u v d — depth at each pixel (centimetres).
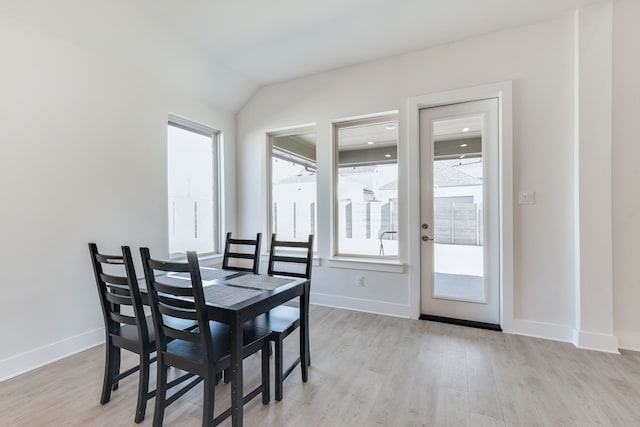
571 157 242
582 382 186
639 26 222
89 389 182
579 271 234
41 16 204
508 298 261
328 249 341
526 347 234
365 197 336
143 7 230
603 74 226
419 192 301
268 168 390
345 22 252
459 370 202
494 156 276
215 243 379
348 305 328
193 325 187
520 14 240
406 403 168
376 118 329
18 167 200
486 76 268
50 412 160
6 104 195
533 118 252
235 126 396
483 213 281
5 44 194
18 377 195
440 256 298
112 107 255
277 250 380
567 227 244
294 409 163
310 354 225
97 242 245
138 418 152
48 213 215
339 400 171
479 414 158
